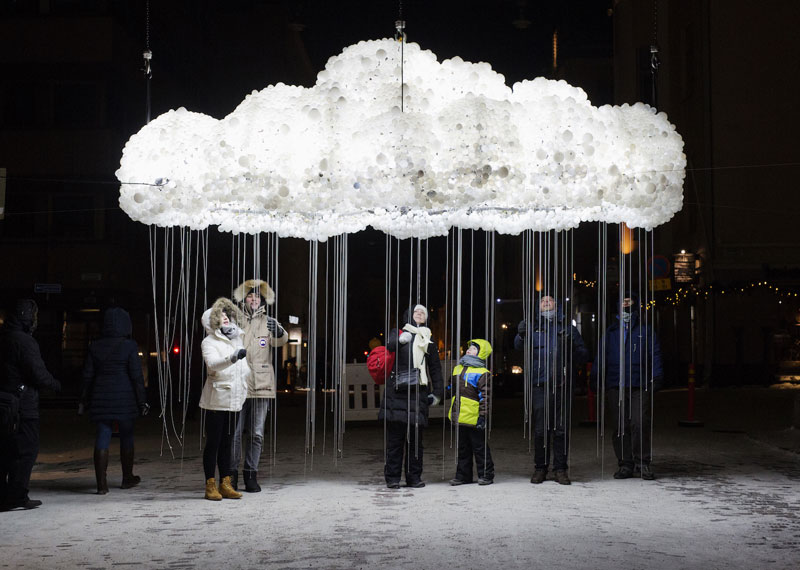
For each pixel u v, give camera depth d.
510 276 45.09
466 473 9.25
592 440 13.78
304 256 49.72
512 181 7.55
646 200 8.16
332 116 7.69
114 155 26.98
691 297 27.27
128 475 9.44
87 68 26.75
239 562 5.90
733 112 27.64
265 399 8.95
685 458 11.34
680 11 30.47
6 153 27.05
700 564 5.79
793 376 26.88
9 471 8.00
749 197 27.33
